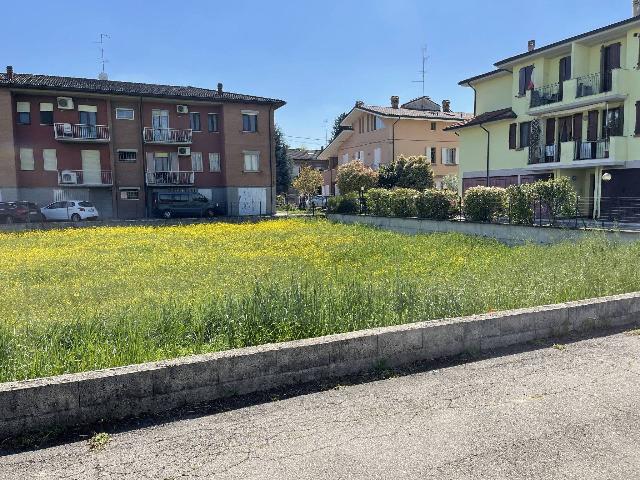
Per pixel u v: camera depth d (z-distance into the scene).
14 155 34.41
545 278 7.54
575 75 24.00
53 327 5.58
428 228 21.73
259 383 4.36
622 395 4.21
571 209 16.62
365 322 5.74
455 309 6.24
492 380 4.57
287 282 7.95
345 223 28.48
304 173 55.56
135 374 3.88
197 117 41.09
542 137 26.38
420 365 4.99
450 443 3.44
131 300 8.19
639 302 6.52
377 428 3.66
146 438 3.55
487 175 30.22
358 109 47.47
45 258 14.79
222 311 5.84
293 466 3.15
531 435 3.54
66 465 3.19
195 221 31.34
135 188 38.97
